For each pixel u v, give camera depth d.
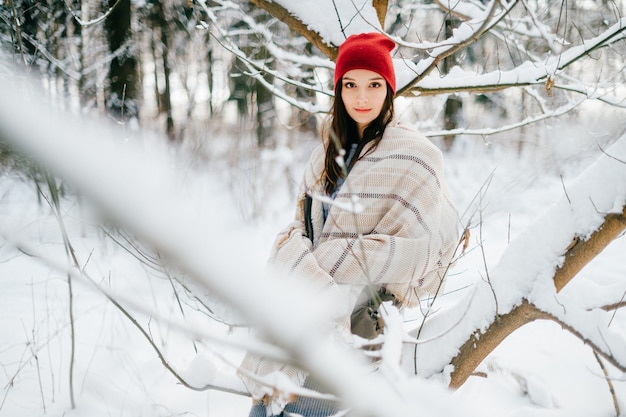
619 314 2.63
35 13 4.32
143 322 2.45
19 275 3.12
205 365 1.58
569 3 3.07
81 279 0.51
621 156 1.38
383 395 0.59
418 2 3.79
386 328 1.03
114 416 1.78
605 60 2.77
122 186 0.24
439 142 7.31
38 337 2.16
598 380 2.00
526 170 3.93
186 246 0.28
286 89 6.02
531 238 1.50
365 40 1.57
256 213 3.84
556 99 3.52
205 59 9.00
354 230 1.50
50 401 1.88
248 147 4.86
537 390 1.86
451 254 1.61
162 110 7.85
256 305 0.35
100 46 6.78
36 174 1.58
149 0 8.05
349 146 1.64
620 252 3.89
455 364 1.58
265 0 2.16
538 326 2.62
